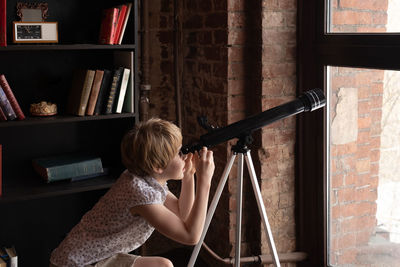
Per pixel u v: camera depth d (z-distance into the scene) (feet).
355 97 7.77
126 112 8.61
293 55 8.69
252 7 8.62
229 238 9.19
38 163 8.53
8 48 7.55
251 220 9.27
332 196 8.48
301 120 8.80
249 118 7.00
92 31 9.00
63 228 9.37
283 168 8.93
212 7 8.95
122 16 8.30
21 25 8.09
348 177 8.11
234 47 8.65
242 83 8.82
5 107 7.87
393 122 7.16
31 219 9.11
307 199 8.93
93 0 8.93
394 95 7.10
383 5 7.13
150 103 10.23
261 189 8.83
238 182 7.24
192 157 6.73
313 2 8.25
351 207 8.11
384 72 7.22
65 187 8.23
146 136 6.04
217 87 9.03
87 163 8.55
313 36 8.34
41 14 8.51
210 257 9.89
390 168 7.30
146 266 6.42
